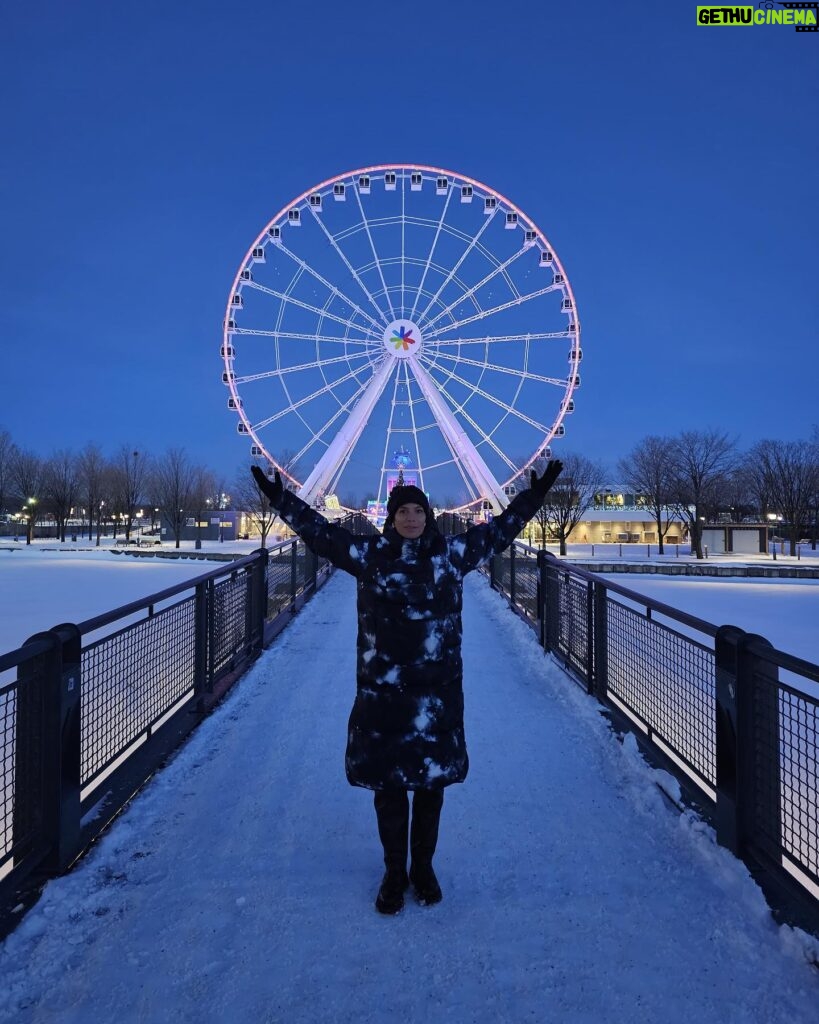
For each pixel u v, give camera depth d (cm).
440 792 287
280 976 239
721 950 252
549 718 539
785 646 1169
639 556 4697
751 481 6012
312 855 326
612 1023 217
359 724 279
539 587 804
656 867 312
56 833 301
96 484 6341
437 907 280
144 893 291
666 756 416
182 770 430
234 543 6006
